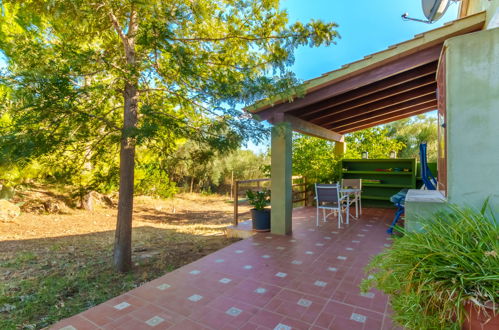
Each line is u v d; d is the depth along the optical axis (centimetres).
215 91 379
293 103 467
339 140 853
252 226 559
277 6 422
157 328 212
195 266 346
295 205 913
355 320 220
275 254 392
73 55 302
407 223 230
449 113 222
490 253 132
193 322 220
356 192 646
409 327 138
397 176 796
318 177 856
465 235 156
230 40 434
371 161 820
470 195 214
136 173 881
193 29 417
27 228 681
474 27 322
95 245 548
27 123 314
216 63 413
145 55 397
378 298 257
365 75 400
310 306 244
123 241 397
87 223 789
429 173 418
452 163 220
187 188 1777
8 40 334
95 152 459
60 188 513
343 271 326
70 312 271
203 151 424
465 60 218
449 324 131
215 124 379
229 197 1717
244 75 409
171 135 432
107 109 446
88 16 321
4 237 592
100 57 325
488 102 211
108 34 435
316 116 606
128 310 239
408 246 160
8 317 261
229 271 328
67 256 467
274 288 281
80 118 354
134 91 408
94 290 327
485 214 206
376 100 555
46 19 372
